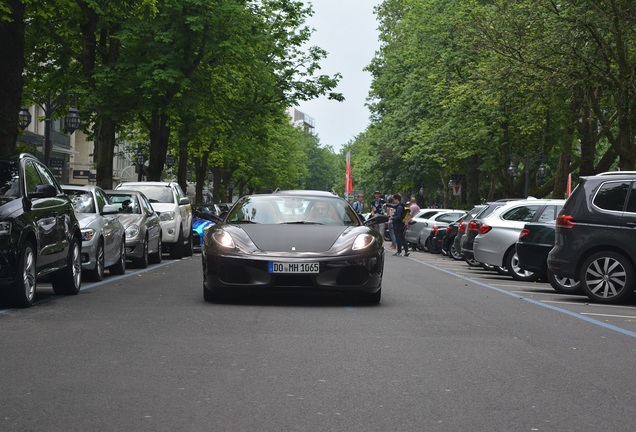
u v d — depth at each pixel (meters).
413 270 23.14
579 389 6.70
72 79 34.09
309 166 170.00
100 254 16.86
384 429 5.32
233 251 12.30
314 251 12.32
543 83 28.20
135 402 5.98
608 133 28.22
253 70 38.25
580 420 5.66
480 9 38.03
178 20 31.97
